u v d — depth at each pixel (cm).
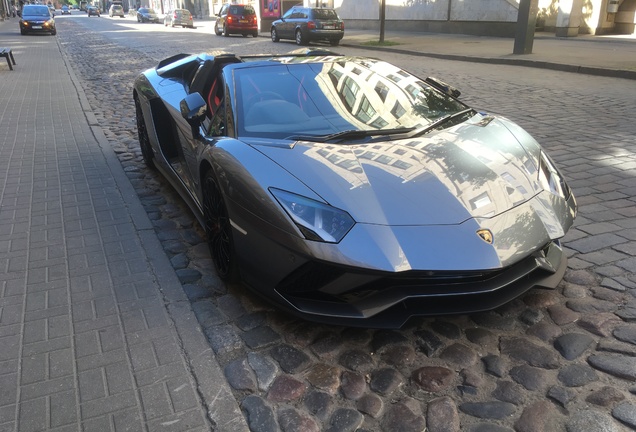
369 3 3100
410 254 238
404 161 286
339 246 242
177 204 469
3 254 368
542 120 760
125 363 252
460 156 295
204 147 343
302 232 249
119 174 541
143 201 477
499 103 902
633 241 362
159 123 473
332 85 371
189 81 488
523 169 296
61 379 242
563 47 1733
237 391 236
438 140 314
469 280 251
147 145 537
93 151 634
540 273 283
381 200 256
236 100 349
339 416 220
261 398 231
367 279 241
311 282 254
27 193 489
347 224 247
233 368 251
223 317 292
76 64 1588
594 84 1088
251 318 291
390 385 237
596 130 689
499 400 225
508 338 266
